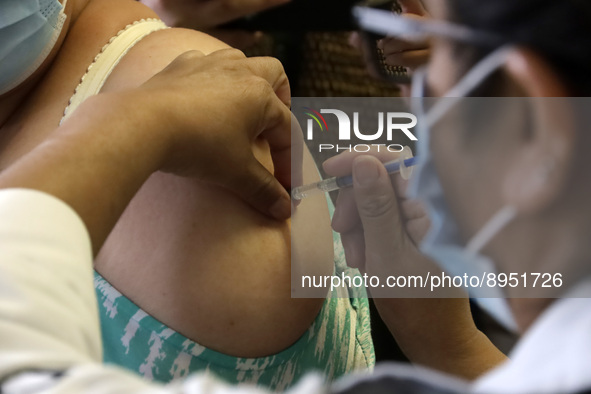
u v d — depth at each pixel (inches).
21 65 34.5
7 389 18.4
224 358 33.7
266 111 32.2
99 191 24.9
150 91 29.1
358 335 41.9
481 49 17.6
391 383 18.4
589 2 16.1
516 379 16.9
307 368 36.7
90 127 26.2
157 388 19.2
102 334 34.6
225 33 47.8
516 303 19.5
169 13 49.5
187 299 33.3
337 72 32.6
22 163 24.6
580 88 16.3
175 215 34.2
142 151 26.9
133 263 34.2
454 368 33.1
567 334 16.8
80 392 18.1
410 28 21.0
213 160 30.5
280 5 38.8
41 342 19.7
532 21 16.6
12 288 20.2
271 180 33.5
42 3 32.9
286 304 34.9
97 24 38.2
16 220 21.7
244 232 34.4
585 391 15.7
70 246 22.4
